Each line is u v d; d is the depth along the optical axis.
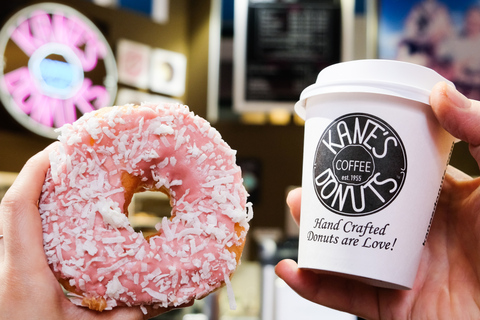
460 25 0.93
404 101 0.26
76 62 0.95
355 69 0.26
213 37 1.05
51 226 0.25
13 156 0.92
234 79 1.01
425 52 0.94
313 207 0.27
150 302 0.25
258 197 1.10
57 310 0.24
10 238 0.24
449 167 0.33
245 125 1.12
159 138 0.26
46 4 0.93
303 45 1.00
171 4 1.09
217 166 0.27
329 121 0.27
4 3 0.89
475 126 0.25
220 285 0.26
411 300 0.31
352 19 0.99
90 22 0.98
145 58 1.06
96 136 0.26
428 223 0.27
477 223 0.29
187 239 0.26
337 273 0.27
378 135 0.26
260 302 0.77
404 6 0.94
